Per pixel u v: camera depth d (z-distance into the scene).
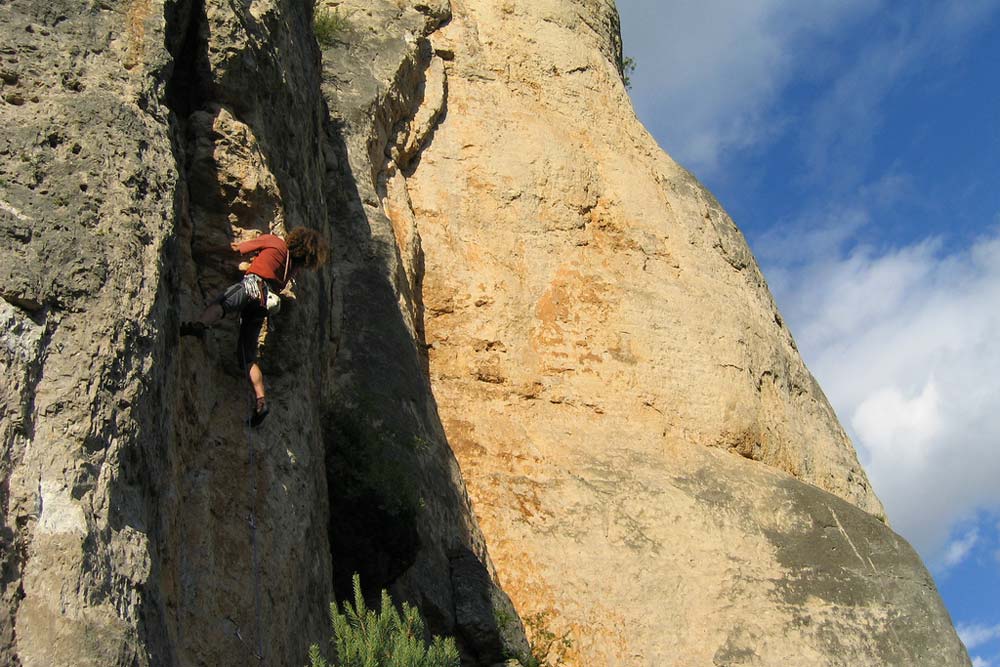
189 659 7.33
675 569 14.48
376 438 12.07
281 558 8.54
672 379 16.36
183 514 7.66
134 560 6.26
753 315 17.92
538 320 16.16
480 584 12.17
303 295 9.88
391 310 13.71
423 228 16.19
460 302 15.84
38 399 6.22
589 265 16.91
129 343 6.68
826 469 17.36
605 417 15.74
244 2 9.63
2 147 6.85
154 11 8.06
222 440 8.36
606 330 16.41
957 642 14.81
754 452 16.42
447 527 12.53
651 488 15.12
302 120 10.84
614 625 13.92
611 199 17.75
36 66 7.30
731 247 18.56
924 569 15.45
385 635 8.04
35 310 6.42
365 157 15.11
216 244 8.66
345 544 10.91
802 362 18.48
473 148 17.20
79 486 6.13
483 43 18.42
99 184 7.05
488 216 16.69
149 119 7.62
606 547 14.43
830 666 14.11
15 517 5.88
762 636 14.18
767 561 14.88
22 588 5.76
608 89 19.17
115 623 5.94
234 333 8.72
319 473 9.98
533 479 14.78
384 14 17.28
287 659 8.36
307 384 9.84
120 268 6.84
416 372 13.59
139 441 6.59
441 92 17.39
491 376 15.48
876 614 14.72
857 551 15.28
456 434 14.77
